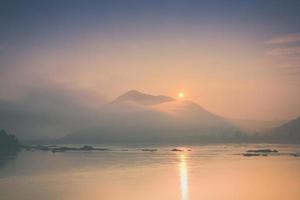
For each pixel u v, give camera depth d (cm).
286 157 11269
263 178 6084
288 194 4578
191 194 4619
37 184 5609
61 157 12494
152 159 11006
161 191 4856
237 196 4472
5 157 12731
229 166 8288
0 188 5216
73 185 5466
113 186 5316
